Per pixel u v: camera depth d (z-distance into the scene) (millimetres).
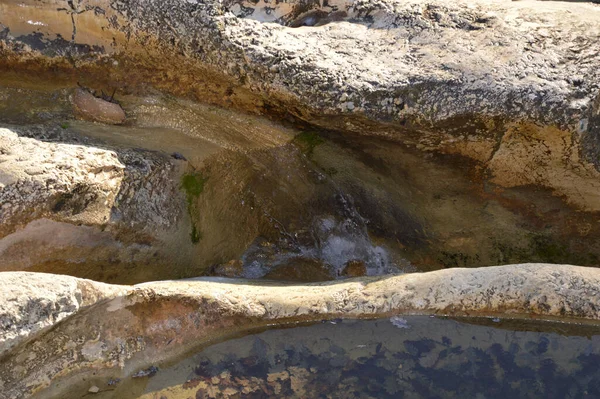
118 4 2396
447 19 2420
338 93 2289
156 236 2408
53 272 2215
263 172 2695
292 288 2176
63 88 2568
